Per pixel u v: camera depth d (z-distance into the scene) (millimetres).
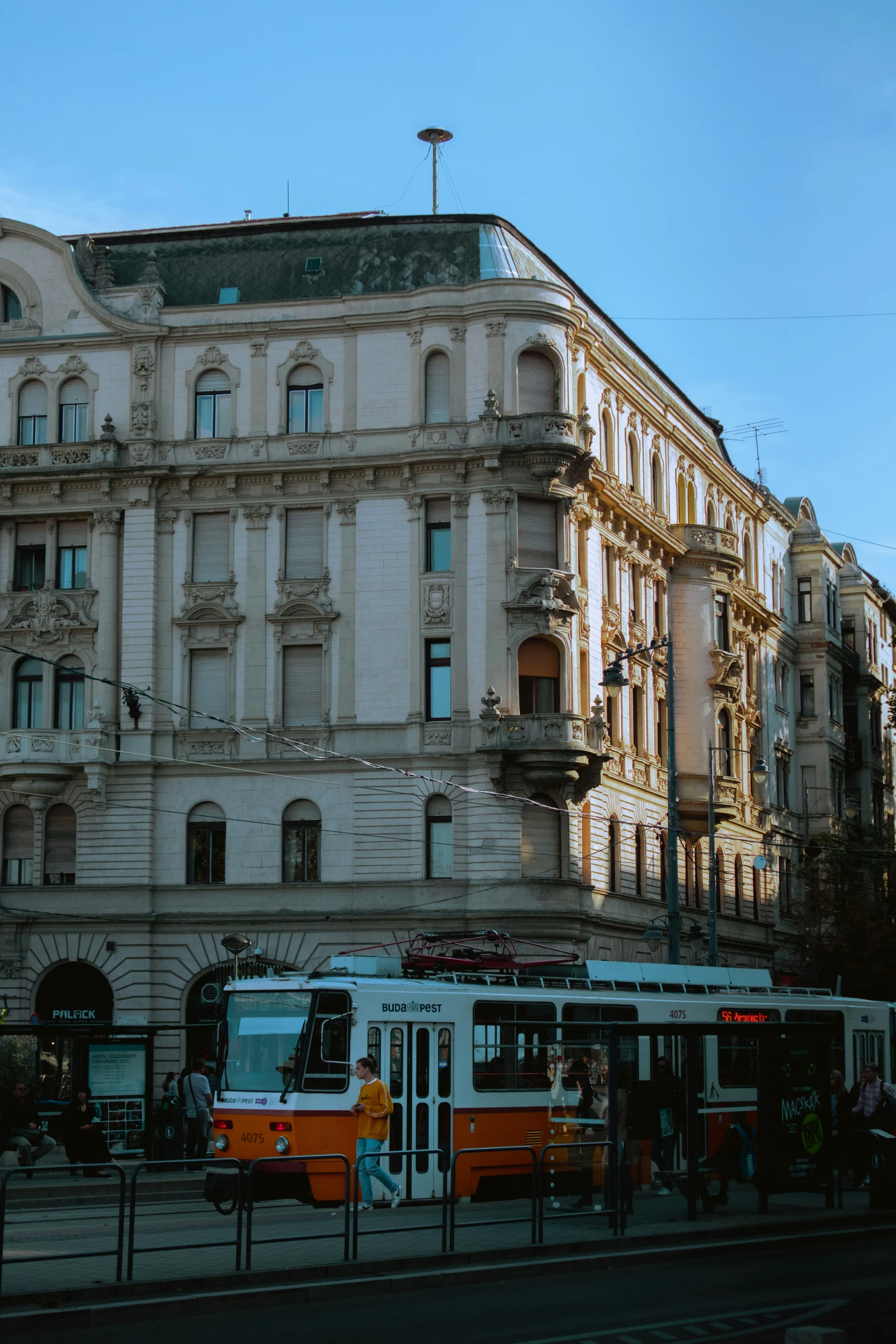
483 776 57938
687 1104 27969
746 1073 37594
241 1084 31828
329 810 58938
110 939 59062
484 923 57031
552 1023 28094
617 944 63000
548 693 59500
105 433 61000
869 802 103500
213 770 59656
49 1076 39656
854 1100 33188
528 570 58812
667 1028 27703
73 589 61406
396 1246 23719
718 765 74375
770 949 81938
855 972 74312
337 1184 29719
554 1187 26656
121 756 59906
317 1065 31219
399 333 60594
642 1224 27062
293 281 62375
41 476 61000
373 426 60188
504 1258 23531
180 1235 24891
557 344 60219
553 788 58406
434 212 65062
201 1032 58844
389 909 57812
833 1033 30797
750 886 82250
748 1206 30109
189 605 60594
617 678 50531
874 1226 28109
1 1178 19516
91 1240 24500
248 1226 21328
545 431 58812
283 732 59500
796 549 96812
